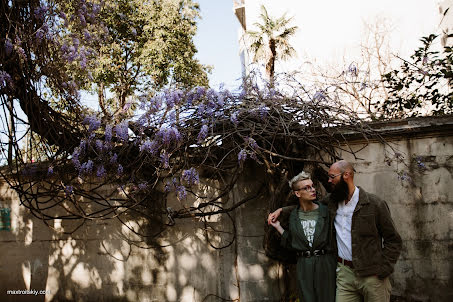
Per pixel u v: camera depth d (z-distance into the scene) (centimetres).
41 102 398
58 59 400
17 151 388
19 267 548
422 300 401
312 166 405
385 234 286
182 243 473
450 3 1043
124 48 1565
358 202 290
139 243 489
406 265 409
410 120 413
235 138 386
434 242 404
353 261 282
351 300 289
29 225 551
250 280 424
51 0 391
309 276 297
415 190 414
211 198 461
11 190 564
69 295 515
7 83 357
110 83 1409
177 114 386
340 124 402
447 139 410
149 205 481
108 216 505
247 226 431
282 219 337
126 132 376
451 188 405
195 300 459
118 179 425
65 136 418
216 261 457
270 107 381
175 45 1494
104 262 503
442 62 514
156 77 1405
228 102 391
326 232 302
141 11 1491
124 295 488
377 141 424
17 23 359
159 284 475
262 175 430
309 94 411
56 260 529
